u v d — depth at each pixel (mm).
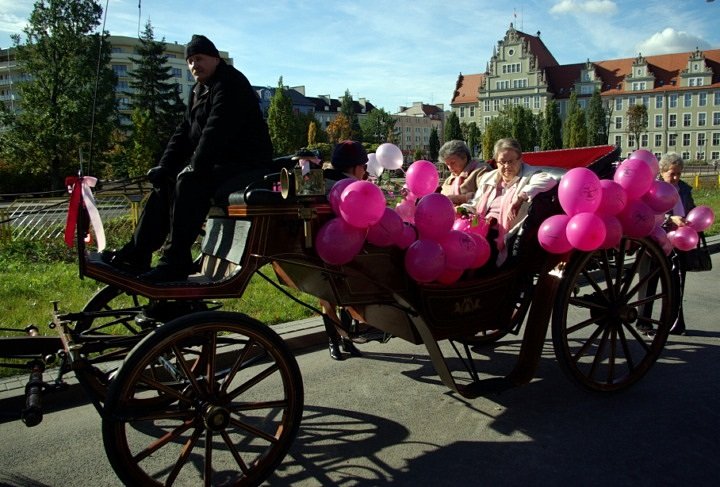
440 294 3750
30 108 35938
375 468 3330
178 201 3369
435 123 143750
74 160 36812
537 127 76875
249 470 3037
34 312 6074
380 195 3174
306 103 105250
